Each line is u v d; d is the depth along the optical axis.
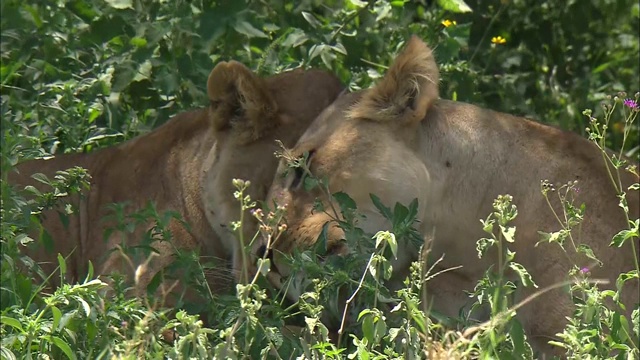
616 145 12.66
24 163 10.30
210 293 8.05
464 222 8.57
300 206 8.47
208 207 9.43
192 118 10.03
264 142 9.17
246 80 9.05
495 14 13.04
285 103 9.29
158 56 11.17
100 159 10.28
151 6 11.36
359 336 8.05
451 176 8.59
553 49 13.27
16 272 8.54
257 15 11.13
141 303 8.05
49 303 7.34
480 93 12.12
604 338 7.46
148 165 10.00
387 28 11.88
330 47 11.15
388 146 8.43
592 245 8.39
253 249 8.73
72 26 11.66
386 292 7.82
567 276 8.29
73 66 11.59
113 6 11.29
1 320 7.27
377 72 11.53
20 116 10.77
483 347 7.10
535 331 8.32
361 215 8.16
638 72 13.50
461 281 8.59
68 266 9.93
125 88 11.31
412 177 8.41
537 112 12.79
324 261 8.09
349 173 8.38
